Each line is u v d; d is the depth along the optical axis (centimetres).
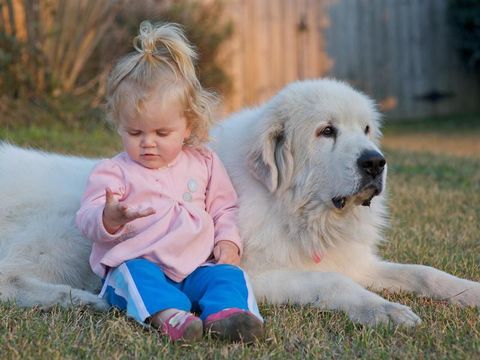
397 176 967
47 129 1152
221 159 495
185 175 428
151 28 424
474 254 564
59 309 397
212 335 354
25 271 441
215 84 1527
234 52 1641
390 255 552
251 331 347
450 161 1126
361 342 353
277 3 1778
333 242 475
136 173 414
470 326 380
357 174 443
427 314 411
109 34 1317
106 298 405
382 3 1938
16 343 339
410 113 2000
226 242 424
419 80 1997
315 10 1845
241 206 462
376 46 1944
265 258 454
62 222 462
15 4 1200
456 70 2019
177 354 330
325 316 398
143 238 397
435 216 711
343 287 412
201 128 432
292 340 354
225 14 1655
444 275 463
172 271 393
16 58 1174
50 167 509
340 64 1903
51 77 1207
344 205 456
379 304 393
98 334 355
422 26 1981
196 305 391
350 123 475
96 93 1295
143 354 327
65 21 1208
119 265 391
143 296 365
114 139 1101
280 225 462
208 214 428
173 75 408
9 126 1120
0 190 481
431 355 338
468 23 1941
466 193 854
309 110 470
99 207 381
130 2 1355
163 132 407
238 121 521
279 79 1802
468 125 1833
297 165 467
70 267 457
